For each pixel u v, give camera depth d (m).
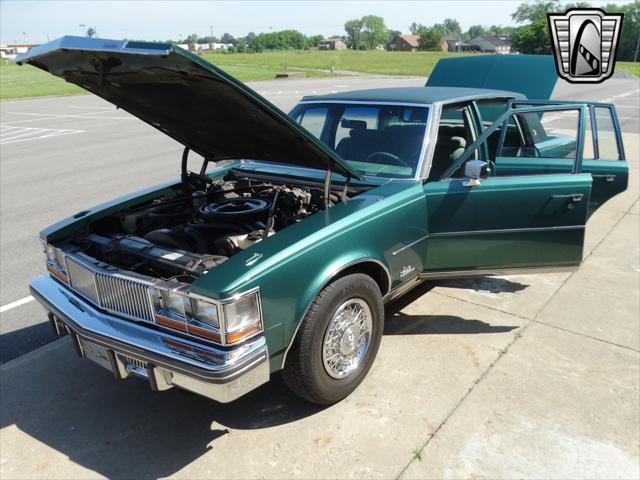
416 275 3.59
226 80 2.39
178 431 2.96
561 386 3.21
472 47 131.38
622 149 4.37
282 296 2.55
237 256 2.57
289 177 3.92
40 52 2.47
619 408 3.02
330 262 2.79
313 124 4.29
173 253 2.86
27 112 20.25
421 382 3.27
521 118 4.40
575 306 4.24
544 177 3.50
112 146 12.77
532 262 3.66
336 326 2.93
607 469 2.59
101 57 2.42
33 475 2.67
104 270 2.74
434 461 2.66
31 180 9.29
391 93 4.20
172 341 2.49
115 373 2.72
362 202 3.16
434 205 3.47
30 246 5.96
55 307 2.96
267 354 2.50
